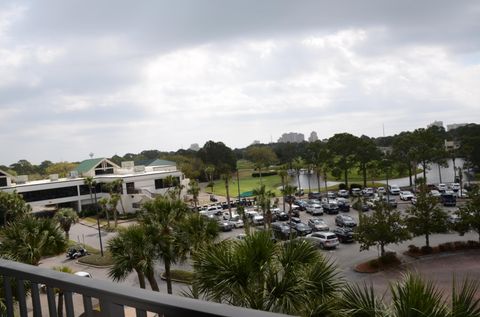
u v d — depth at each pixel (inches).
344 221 1604.3
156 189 2650.1
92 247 1572.3
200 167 3946.9
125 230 637.3
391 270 994.7
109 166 2829.7
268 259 273.7
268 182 3865.7
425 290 195.6
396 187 2482.8
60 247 625.0
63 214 1667.1
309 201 2305.6
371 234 1049.5
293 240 302.4
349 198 2529.5
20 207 1820.9
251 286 269.4
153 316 96.7
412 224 1113.4
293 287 267.1
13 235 582.2
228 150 4207.7
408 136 2834.6
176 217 650.2
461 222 1100.5
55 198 2454.5
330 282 279.0
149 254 612.7
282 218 1838.1
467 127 3695.9
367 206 1968.5
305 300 265.7
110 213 2352.4
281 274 276.4
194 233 599.5
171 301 61.9
